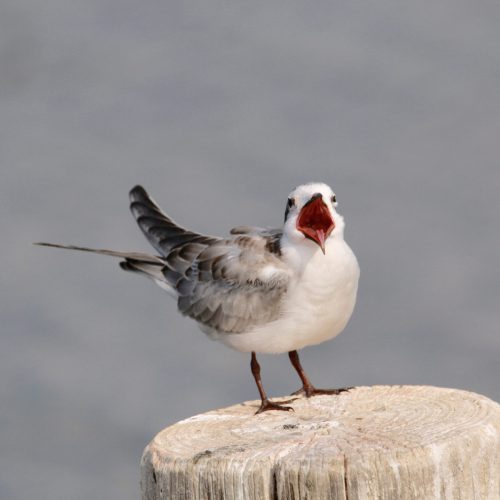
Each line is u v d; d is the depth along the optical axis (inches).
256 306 316.2
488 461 225.9
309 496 215.0
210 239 355.9
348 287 307.9
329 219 304.3
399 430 233.6
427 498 216.1
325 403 270.7
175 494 226.7
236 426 254.2
